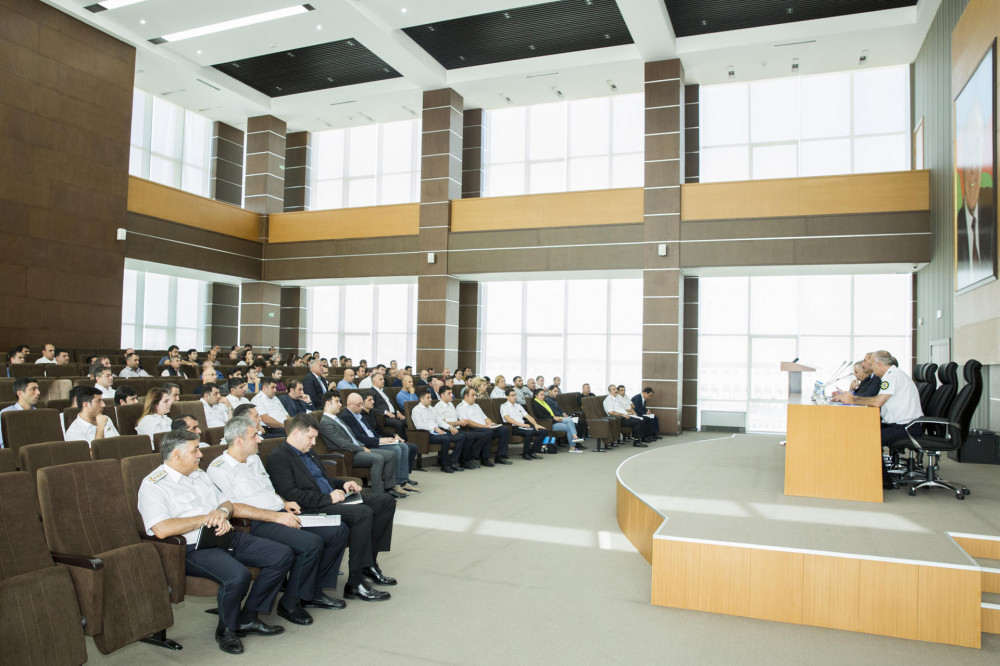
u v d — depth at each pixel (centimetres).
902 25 1145
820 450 520
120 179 1248
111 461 328
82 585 281
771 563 381
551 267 1370
